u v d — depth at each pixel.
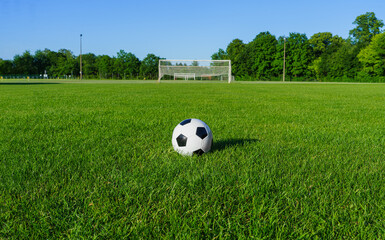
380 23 66.44
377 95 13.86
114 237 1.42
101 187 1.94
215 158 2.68
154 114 6.02
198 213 1.61
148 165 2.44
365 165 2.54
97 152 2.82
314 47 69.69
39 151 2.88
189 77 54.62
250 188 1.92
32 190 1.92
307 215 1.60
